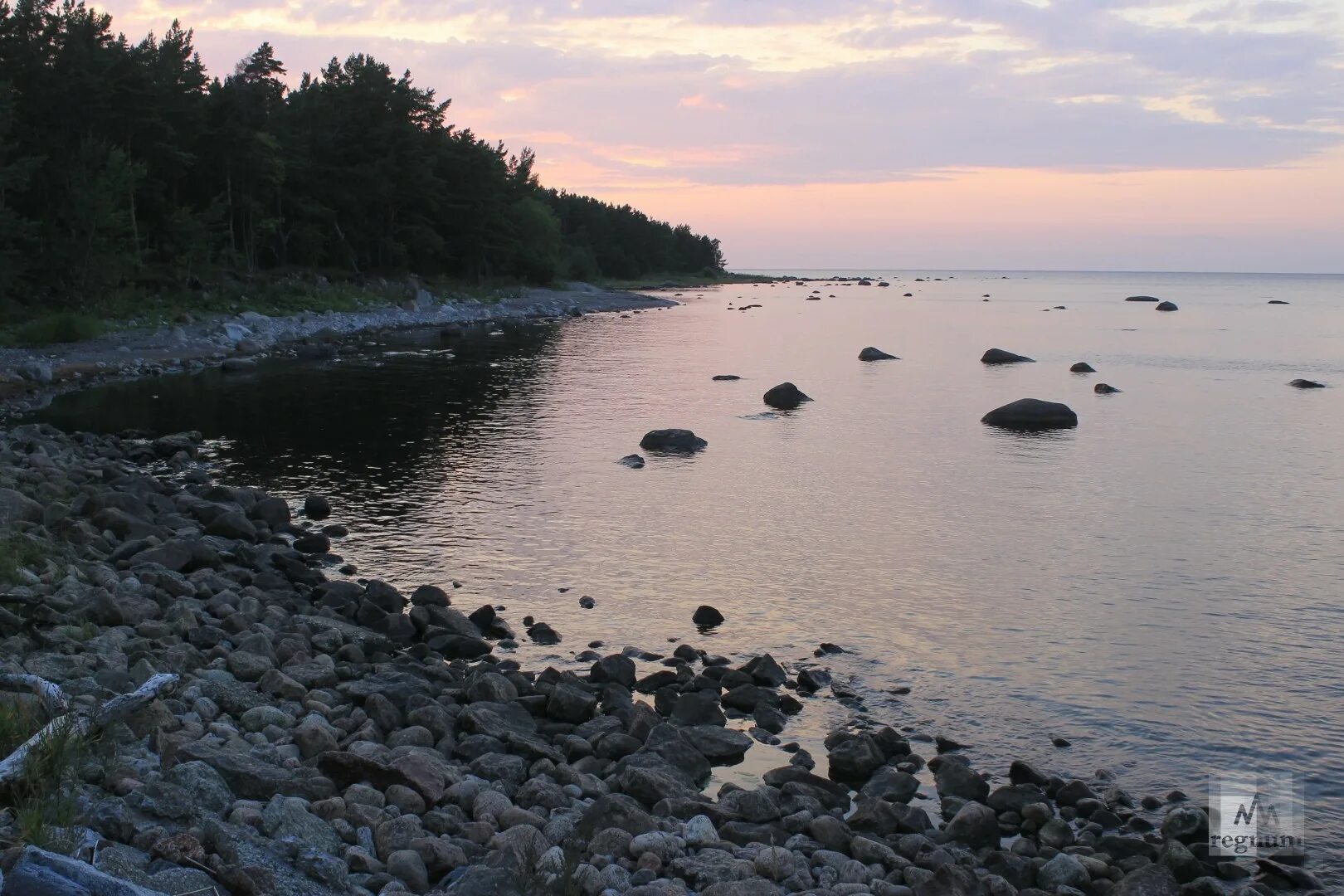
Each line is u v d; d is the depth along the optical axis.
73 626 12.41
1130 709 13.70
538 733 12.27
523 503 24.64
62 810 7.23
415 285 94.62
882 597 18.17
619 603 17.80
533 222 125.56
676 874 8.72
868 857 9.57
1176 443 32.91
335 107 95.81
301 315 72.06
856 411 39.66
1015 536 22.03
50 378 42.75
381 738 11.28
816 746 12.73
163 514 21.25
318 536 20.52
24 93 61.47
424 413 37.94
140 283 67.31
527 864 7.93
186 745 9.27
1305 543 21.45
